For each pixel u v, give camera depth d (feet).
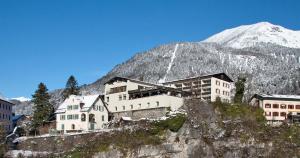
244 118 520.83
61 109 580.30
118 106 587.68
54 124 596.29
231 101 592.19
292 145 490.08
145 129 504.43
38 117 602.03
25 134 588.91
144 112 556.51
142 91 567.59
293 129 505.66
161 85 617.62
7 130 604.90
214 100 581.53
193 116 515.50
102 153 487.20
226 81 614.75
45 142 523.70
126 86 586.86
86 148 500.33
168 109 537.65
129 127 512.22
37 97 613.93
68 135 520.83
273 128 509.35
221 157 492.95
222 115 526.57
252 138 497.05
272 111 555.69
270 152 488.85
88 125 557.74
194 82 608.19
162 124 504.02
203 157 490.49
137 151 485.56
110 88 605.31
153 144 487.61
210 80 593.01
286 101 561.02
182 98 552.82
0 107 589.32
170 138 492.54
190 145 492.13
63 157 493.77
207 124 511.40
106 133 510.99
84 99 580.71
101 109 576.61
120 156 483.92
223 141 500.33
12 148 523.70
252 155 490.49
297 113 557.74
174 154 486.79
